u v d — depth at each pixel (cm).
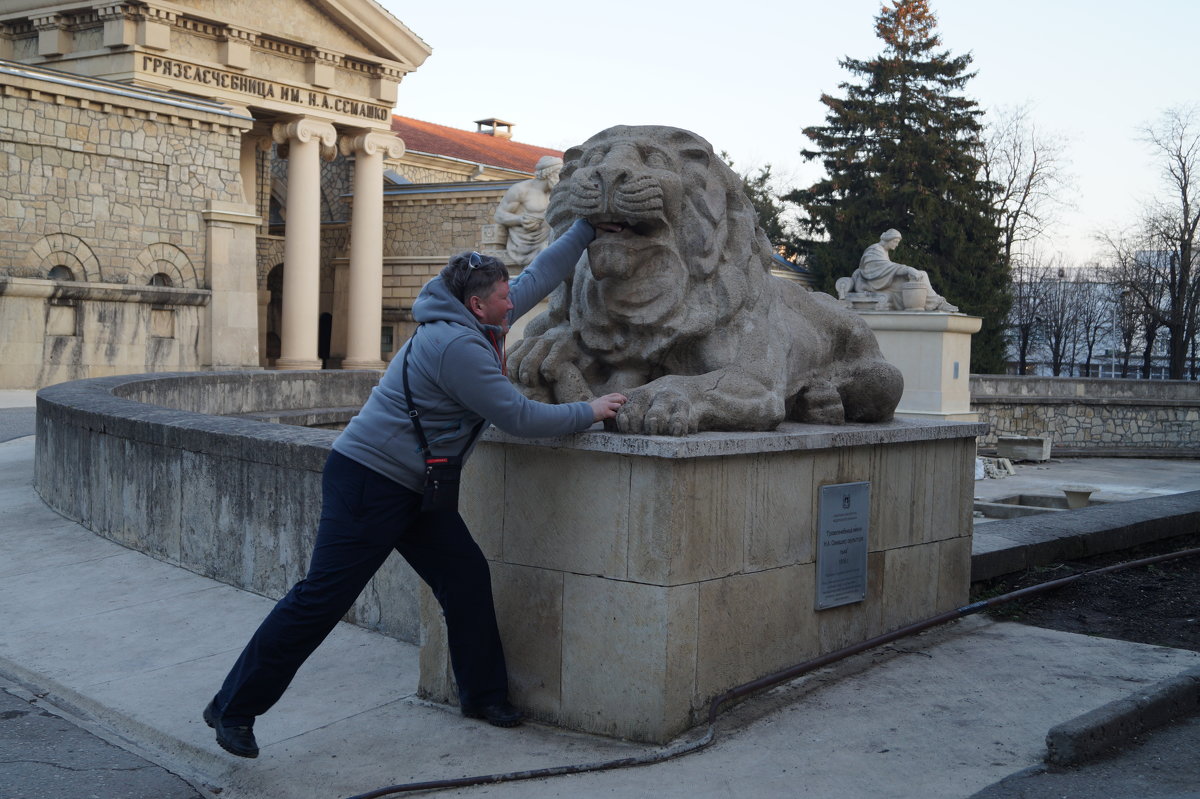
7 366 2478
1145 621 551
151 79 3114
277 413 1520
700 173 427
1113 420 2739
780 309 462
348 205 4453
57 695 469
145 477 712
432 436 369
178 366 2827
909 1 4691
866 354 522
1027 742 378
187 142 2873
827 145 4762
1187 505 806
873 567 484
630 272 416
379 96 3819
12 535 779
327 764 375
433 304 371
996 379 2602
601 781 351
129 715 433
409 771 366
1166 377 6016
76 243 2644
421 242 4216
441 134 5541
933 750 370
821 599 448
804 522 440
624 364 437
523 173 5153
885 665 462
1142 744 376
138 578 655
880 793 336
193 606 593
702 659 391
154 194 2806
